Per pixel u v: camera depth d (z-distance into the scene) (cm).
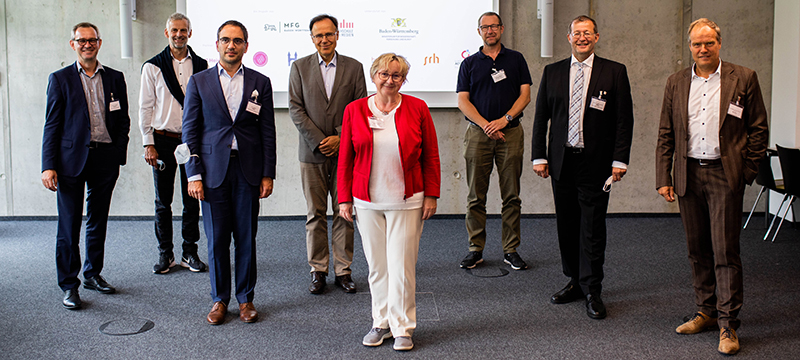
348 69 362
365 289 368
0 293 358
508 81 407
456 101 578
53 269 413
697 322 293
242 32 301
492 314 323
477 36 572
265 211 603
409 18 568
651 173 605
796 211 547
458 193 602
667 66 595
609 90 311
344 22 567
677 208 607
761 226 552
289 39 569
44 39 582
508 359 265
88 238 359
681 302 340
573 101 319
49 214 599
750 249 465
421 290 368
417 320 316
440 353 271
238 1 564
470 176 422
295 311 329
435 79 575
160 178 403
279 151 596
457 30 571
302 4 566
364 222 272
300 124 356
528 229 548
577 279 344
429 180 270
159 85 400
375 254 276
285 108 581
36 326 304
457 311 329
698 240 290
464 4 568
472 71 414
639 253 457
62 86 331
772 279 383
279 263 433
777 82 583
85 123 336
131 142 591
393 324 277
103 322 311
